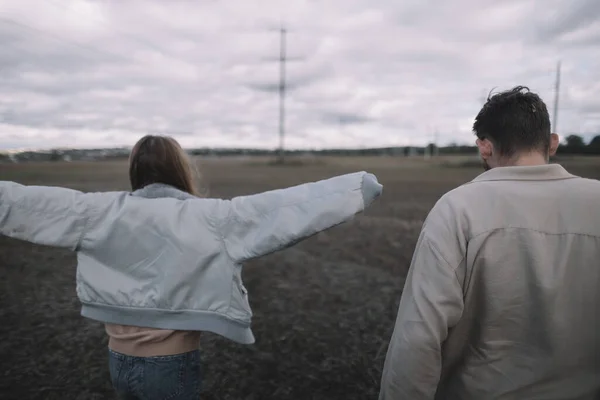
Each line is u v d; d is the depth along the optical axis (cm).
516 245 111
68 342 353
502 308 112
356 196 129
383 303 461
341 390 285
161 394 142
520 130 121
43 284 532
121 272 141
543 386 109
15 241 807
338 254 716
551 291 107
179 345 143
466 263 114
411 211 1245
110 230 139
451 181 2538
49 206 139
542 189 115
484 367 116
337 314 426
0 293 491
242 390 283
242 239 135
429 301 113
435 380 116
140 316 139
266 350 342
